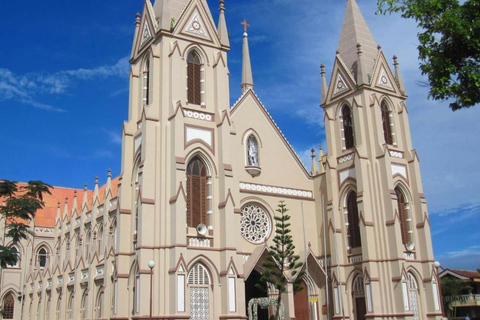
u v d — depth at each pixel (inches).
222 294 2027.6
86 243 3019.2
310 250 2440.9
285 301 2284.7
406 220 2524.6
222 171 2149.4
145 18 2363.4
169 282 1941.4
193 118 2174.0
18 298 3565.5
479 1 933.2
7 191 1946.4
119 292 2053.4
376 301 2315.5
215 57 2315.5
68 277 3110.2
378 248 2384.4
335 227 2524.6
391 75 2684.5
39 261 3690.9
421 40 984.9
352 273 2455.7
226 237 2069.4
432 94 974.4
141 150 2132.1
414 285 2425.0
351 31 2763.3
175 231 1964.8
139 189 2039.9
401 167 2566.4
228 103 2279.8
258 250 2301.9
